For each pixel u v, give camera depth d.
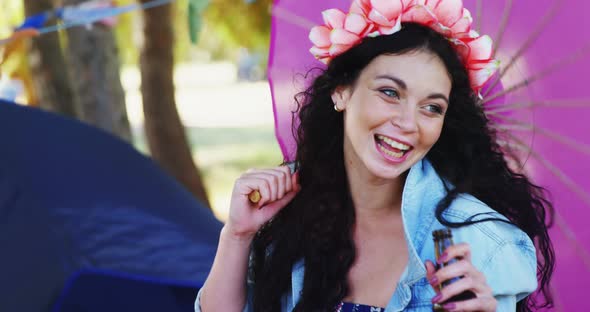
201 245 3.26
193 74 33.22
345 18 1.73
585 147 2.12
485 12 2.18
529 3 2.12
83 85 5.22
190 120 17.89
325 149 1.86
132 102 21.38
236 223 1.83
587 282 2.20
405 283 1.59
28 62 5.22
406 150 1.64
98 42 5.22
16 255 2.98
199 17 2.98
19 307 2.90
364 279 1.75
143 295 3.08
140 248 3.15
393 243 1.74
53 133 3.39
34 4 4.77
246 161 12.23
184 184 5.83
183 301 3.10
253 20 8.89
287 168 1.84
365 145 1.66
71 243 3.07
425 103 1.62
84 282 3.01
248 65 27.14
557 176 2.16
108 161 3.40
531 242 1.61
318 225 1.81
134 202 3.30
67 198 3.18
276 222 1.90
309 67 2.22
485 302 1.41
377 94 1.64
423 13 1.62
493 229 1.59
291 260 1.84
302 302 1.77
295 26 2.26
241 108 20.22
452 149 1.76
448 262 1.42
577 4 2.07
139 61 5.76
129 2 6.65
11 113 3.39
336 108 1.78
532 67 2.14
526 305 1.82
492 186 1.75
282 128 2.25
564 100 2.12
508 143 2.18
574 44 2.08
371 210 1.77
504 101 2.18
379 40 1.64
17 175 3.14
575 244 2.18
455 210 1.64
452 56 1.64
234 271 1.86
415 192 1.69
